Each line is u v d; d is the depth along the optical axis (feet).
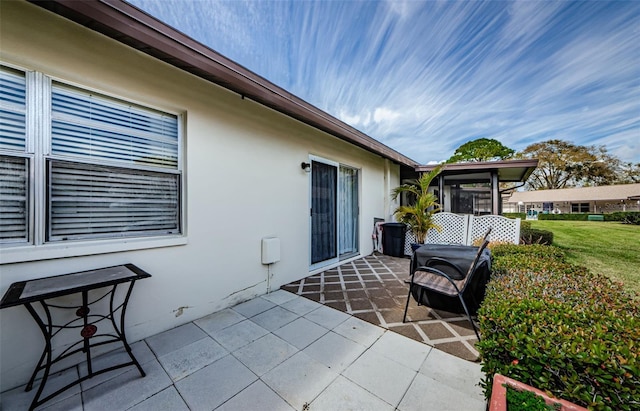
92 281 5.74
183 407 5.24
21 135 6.15
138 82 7.81
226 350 7.22
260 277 11.56
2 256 5.62
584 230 39.70
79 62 6.75
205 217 9.49
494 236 17.97
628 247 24.89
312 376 6.14
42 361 6.07
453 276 9.75
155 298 8.16
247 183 11.03
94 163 7.23
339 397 5.48
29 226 6.23
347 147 17.87
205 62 7.78
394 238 19.69
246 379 6.04
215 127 9.82
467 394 5.53
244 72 9.93
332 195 16.75
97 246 6.93
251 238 11.19
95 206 7.25
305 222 14.12
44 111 6.42
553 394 3.70
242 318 9.25
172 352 7.13
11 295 4.88
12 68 6.06
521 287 6.41
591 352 3.66
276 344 7.52
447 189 35.17
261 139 11.67
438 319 9.15
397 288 12.43
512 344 4.19
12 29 5.85
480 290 9.15
